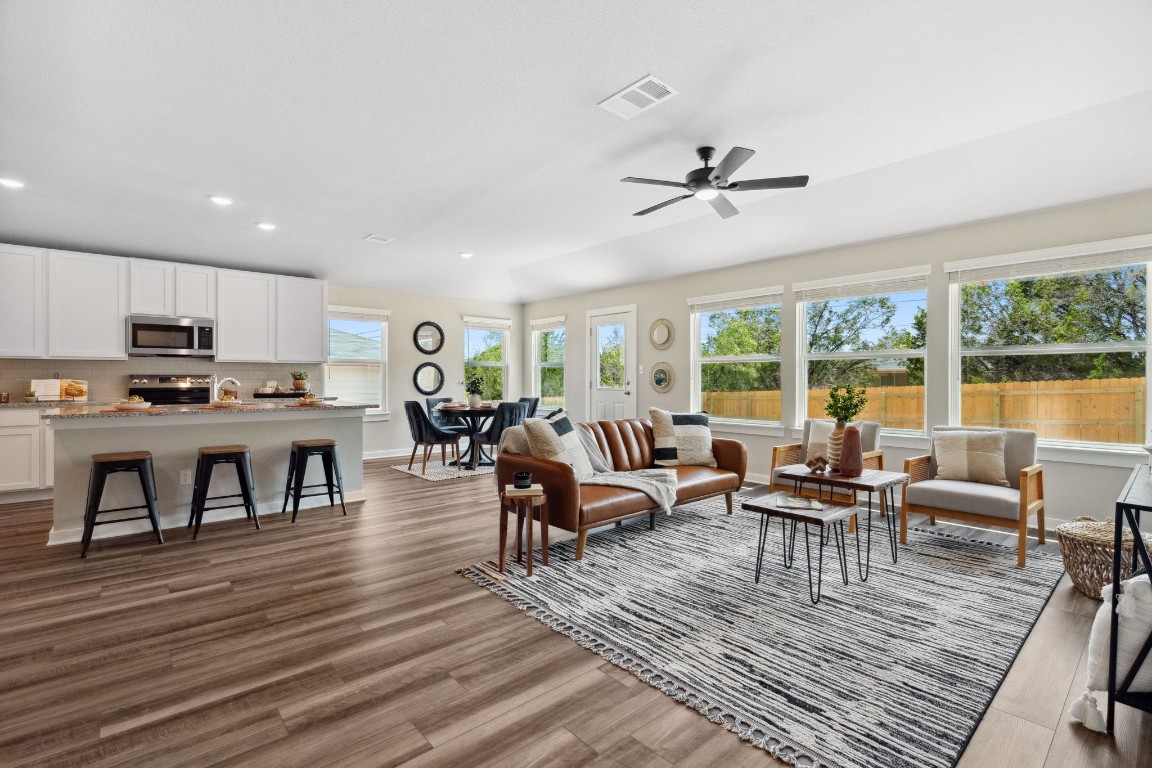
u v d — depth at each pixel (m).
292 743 1.63
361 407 4.76
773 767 1.55
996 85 2.63
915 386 4.70
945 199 4.06
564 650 2.20
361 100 2.76
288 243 5.67
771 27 2.17
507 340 8.58
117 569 3.08
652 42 2.27
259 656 2.14
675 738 1.67
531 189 4.15
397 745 1.63
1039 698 1.88
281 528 3.92
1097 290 3.81
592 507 3.30
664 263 6.21
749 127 3.09
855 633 2.33
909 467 3.69
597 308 7.45
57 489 3.56
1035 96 2.74
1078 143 3.30
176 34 2.20
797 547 3.50
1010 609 2.56
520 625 2.41
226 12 2.06
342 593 2.76
